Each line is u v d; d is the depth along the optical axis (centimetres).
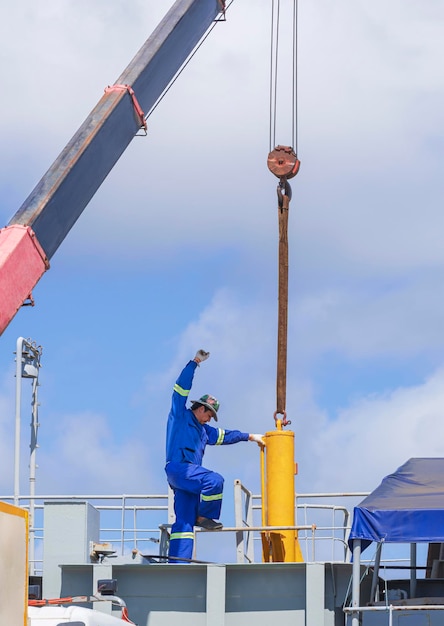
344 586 2645
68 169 2575
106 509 3189
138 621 2659
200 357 2920
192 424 2922
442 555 3120
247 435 2988
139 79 2852
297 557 2906
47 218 2534
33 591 2342
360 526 2455
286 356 3042
